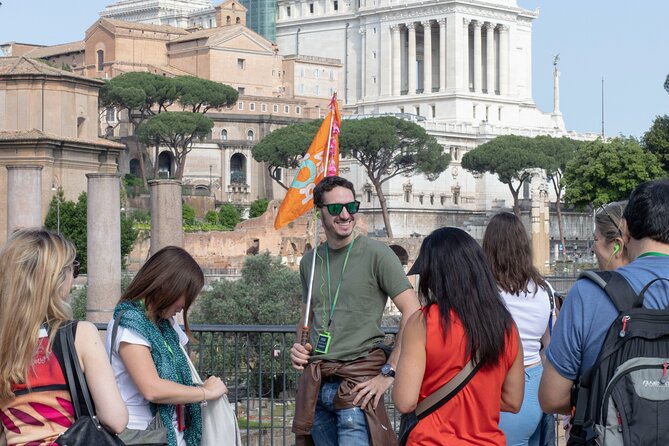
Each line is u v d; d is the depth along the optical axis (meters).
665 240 9.19
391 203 176.00
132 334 10.83
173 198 27.77
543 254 127.38
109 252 38.00
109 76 195.50
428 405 9.84
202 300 77.88
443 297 9.77
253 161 183.62
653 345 8.61
